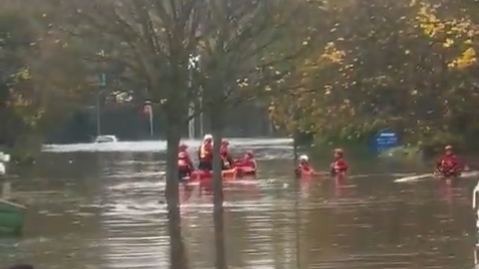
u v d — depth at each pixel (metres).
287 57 35.53
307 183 63.72
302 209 46.81
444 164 65.06
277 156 102.69
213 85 34.66
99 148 141.25
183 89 34.22
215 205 43.19
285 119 97.38
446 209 45.03
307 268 30.19
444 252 32.75
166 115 35.31
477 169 70.25
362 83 57.62
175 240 36.66
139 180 70.69
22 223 40.50
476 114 74.00
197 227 40.50
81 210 49.00
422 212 44.16
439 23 57.81
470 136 81.25
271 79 36.12
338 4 35.06
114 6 32.62
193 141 132.25
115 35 33.09
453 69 64.31
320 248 34.12
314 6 34.53
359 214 44.06
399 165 78.94
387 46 51.12
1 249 35.75
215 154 43.12
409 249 33.53
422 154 86.19
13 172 82.50
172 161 36.22
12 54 33.81
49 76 33.25
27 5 32.38
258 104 40.41
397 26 45.09
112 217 45.34
